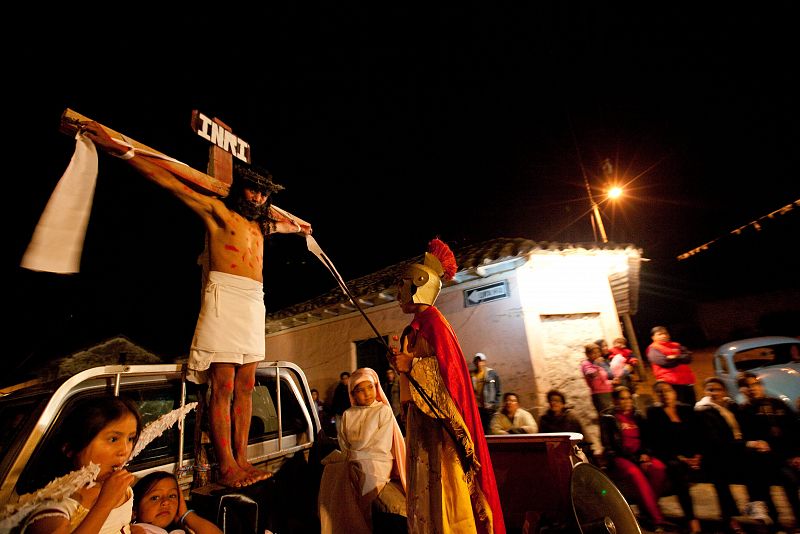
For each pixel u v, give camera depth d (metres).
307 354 10.66
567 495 2.78
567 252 7.34
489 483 2.09
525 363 7.01
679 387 6.34
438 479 2.11
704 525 4.48
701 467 4.43
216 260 2.53
